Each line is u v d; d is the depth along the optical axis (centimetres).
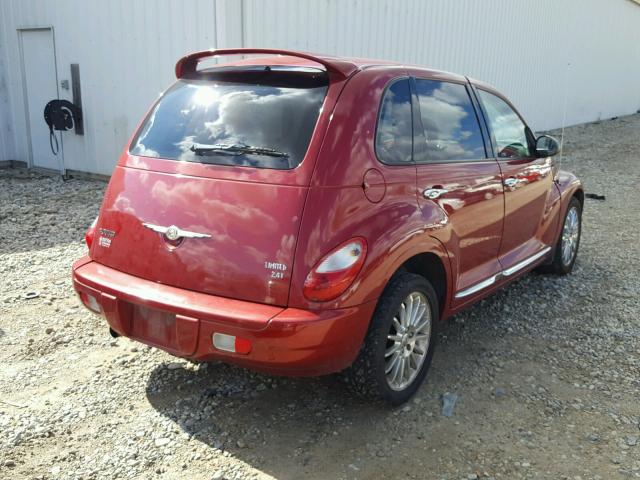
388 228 306
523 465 296
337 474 287
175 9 806
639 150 1609
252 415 335
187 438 312
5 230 689
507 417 338
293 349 275
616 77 2641
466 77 431
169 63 835
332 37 905
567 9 1902
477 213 394
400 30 1054
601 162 1403
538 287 548
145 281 312
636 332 453
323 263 279
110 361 389
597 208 900
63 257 596
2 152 1127
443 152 374
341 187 291
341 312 282
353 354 301
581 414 342
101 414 331
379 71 339
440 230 344
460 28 1257
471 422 332
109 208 334
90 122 973
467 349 421
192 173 310
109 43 905
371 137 313
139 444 306
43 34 1006
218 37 767
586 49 2202
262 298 283
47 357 393
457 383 374
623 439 318
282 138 301
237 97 328
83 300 334
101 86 938
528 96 1750
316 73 320
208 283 293
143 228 314
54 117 961
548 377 384
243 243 288
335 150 294
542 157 491
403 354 338
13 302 480
